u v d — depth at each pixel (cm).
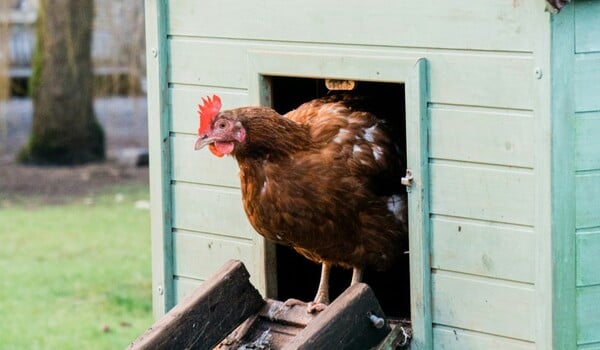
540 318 469
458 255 493
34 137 1445
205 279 579
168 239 588
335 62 515
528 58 459
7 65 1464
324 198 505
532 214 467
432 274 502
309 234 512
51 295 970
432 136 492
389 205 522
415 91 491
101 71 1479
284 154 504
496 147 474
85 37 1433
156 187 585
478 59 475
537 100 457
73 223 1202
